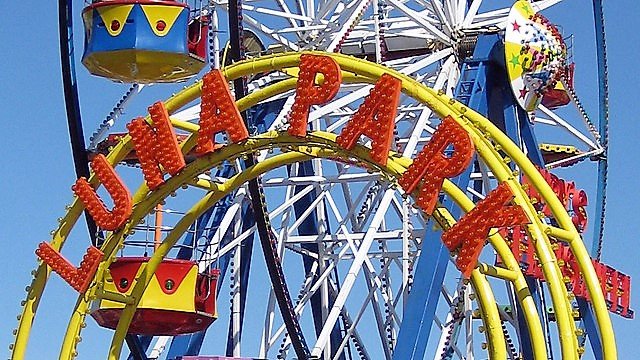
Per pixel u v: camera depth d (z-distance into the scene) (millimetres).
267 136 36594
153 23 40844
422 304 37906
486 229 33719
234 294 47469
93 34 41250
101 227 38188
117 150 38906
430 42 48562
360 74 35969
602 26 51312
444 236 34219
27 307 39125
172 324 40719
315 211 51000
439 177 34312
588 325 43375
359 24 48531
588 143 51062
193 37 42031
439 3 45938
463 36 45625
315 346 41906
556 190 44000
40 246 38812
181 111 43875
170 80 43000
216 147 37125
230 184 38188
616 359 33312
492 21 48438
